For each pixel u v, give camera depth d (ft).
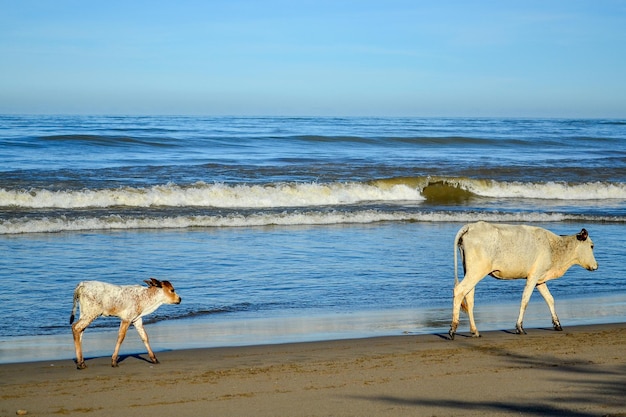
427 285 48.85
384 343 33.81
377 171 114.83
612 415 22.98
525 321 39.96
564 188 105.60
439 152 156.66
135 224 70.79
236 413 23.18
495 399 24.68
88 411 23.36
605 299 46.11
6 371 28.60
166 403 24.21
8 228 65.82
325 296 45.11
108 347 33.47
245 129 237.45
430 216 81.25
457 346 33.14
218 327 37.47
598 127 329.31
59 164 110.22
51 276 48.06
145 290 29.55
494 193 104.63
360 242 65.00
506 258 35.65
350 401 24.43
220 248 60.34
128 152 135.03
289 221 75.92
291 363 29.78
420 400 24.57
